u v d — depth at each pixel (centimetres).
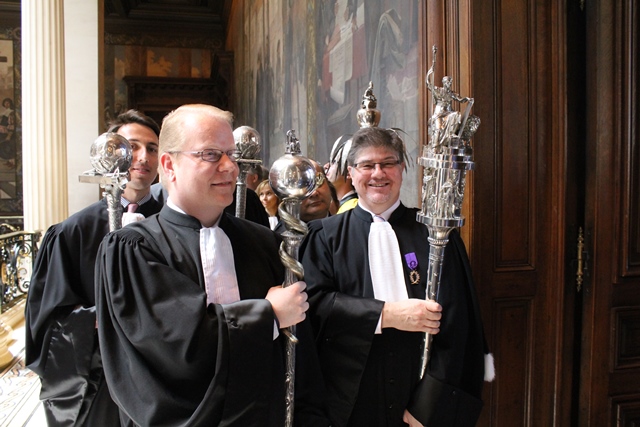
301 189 154
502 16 246
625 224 239
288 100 779
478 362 202
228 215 179
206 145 153
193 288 149
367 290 201
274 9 894
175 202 164
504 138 247
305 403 176
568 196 249
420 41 290
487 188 245
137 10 1625
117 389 149
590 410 244
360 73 435
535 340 252
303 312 156
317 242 214
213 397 141
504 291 247
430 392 189
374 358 197
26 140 764
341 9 496
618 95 236
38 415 386
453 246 207
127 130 250
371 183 207
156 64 1662
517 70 248
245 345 144
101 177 195
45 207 761
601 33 237
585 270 245
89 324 217
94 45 991
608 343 244
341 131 495
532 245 251
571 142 249
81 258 230
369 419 198
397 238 210
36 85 758
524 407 253
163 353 142
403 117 333
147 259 152
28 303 229
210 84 1655
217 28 1700
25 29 762
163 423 142
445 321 195
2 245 591
